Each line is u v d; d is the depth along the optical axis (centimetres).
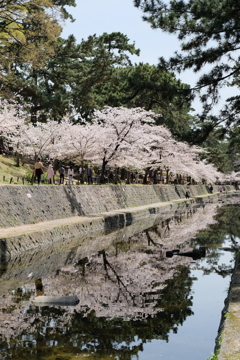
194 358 618
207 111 1526
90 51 4109
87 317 823
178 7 1395
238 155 9169
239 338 533
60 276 1199
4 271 1241
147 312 859
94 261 1437
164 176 7194
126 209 3269
